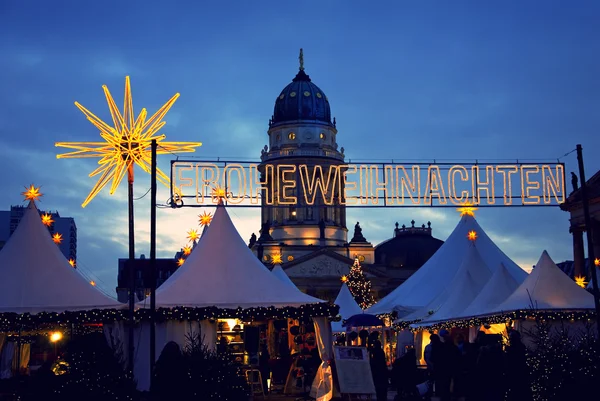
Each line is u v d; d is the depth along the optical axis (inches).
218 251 1432.1
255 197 1491.1
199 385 885.2
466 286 1679.4
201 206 1472.7
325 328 1370.6
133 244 1219.2
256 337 1449.3
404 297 1989.4
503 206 1537.9
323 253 5895.7
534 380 957.8
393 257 6540.4
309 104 6363.2
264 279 1412.4
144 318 1283.2
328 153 6264.8
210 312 1306.6
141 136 1232.8
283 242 6186.0
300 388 1391.5
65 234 5905.5
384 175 1514.5
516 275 1929.1
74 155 1220.5
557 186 1549.0
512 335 984.9
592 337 1002.1
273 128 6353.3
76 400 909.2
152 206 1156.5
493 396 971.9
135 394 928.9
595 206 2908.5
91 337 966.4
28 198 1433.3
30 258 1370.6
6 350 1558.8
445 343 1130.0
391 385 1521.9
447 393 1117.1
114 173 1229.1
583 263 2982.3
